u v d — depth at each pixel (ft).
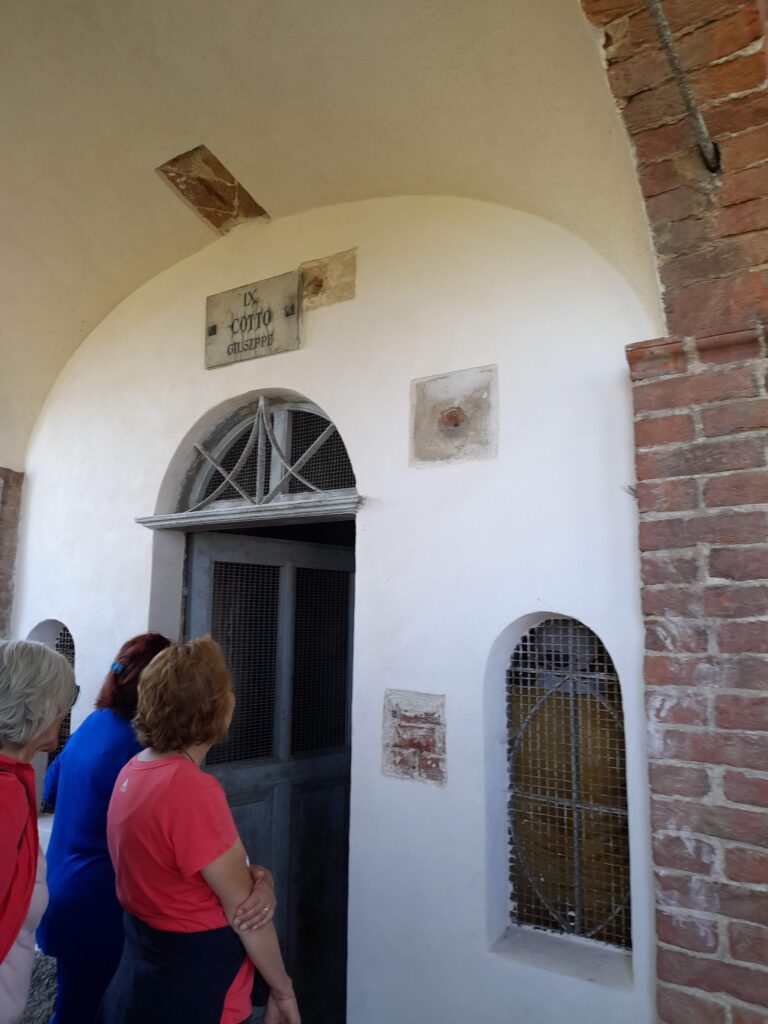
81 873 7.84
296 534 15.28
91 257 13.43
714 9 6.13
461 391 9.39
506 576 8.70
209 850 5.55
